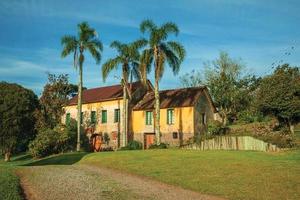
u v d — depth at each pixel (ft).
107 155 111.45
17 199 46.85
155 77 139.85
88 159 108.99
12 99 114.93
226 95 196.03
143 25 139.74
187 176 68.95
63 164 106.01
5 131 114.21
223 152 105.81
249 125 140.15
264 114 131.64
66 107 197.77
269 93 125.59
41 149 146.41
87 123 184.34
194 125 151.33
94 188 58.34
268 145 110.83
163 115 159.53
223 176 66.39
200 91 158.20
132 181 67.51
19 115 115.44
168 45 139.13
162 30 137.90
